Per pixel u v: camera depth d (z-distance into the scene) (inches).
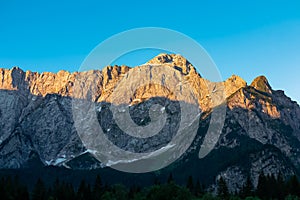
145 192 6643.7
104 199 7003.0
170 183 5777.6
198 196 7278.5
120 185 7406.5
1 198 6889.8
